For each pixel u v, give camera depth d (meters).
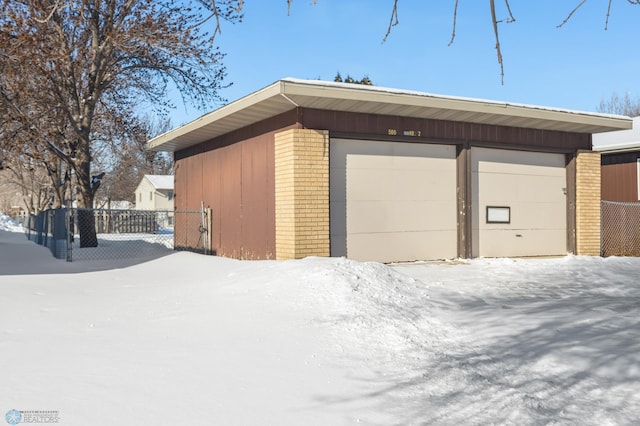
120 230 29.67
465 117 10.95
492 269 9.73
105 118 20.62
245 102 9.56
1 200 65.00
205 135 12.96
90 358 4.18
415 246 11.08
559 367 4.18
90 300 6.66
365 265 7.47
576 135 13.03
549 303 6.70
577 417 3.25
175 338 4.82
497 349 4.70
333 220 10.17
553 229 12.97
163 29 15.79
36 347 4.49
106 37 15.61
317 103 9.35
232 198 12.24
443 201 11.48
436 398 3.50
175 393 3.45
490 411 3.29
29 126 15.88
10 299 6.46
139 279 8.48
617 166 15.61
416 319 5.64
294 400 3.39
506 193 12.34
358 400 3.42
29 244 17.25
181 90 18.27
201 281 8.10
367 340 4.80
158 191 49.94
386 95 9.30
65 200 29.91
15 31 14.47
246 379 3.75
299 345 4.61
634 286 8.23
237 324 5.29
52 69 15.34
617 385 3.79
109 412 3.11
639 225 15.15
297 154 9.55
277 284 6.75
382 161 10.76
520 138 12.19
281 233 9.90
